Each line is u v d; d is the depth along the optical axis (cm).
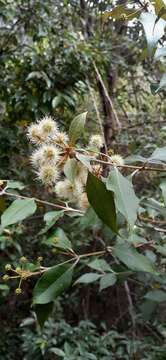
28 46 264
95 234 201
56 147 79
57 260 263
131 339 245
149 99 331
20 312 305
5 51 268
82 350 221
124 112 322
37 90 260
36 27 267
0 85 264
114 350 241
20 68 263
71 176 73
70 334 242
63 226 227
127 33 336
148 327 238
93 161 80
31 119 270
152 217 113
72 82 264
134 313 252
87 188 68
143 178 257
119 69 330
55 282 89
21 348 264
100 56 289
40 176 79
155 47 89
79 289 321
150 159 83
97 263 120
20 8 265
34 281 270
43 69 259
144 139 280
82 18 318
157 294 116
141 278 125
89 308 325
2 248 228
